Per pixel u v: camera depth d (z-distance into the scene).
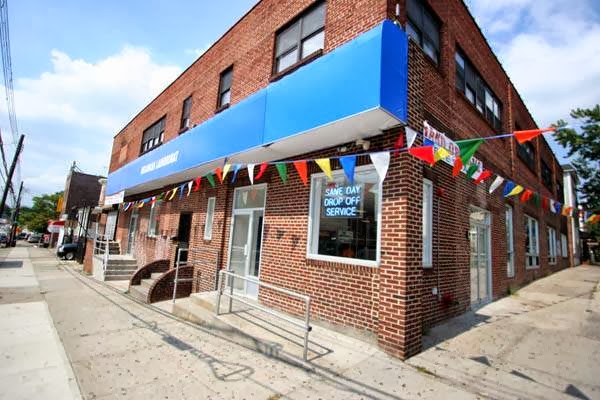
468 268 7.48
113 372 4.13
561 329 5.95
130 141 17.59
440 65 7.06
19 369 4.18
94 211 22.03
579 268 20.25
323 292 5.74
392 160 5.07
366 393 3.57
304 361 4.26
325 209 6.20
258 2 8.92
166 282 8.82
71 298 8.88
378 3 5.45
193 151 8.79
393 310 4.62
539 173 15.64
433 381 3.83
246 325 5.60
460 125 7.48
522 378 3.94
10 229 41.31
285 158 7.16
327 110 5.06
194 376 4.02
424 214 6.11
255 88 8.42
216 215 9.25
